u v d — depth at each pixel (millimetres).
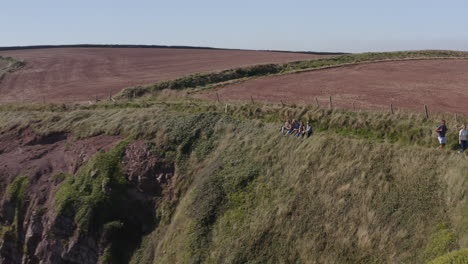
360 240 16812
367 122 24312
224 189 22750
